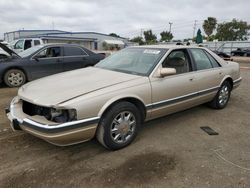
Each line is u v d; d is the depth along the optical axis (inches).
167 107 167.6
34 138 160.2
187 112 216.2
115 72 165.3
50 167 128.8
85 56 368.8
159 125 185.6
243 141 161.6
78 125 124.7
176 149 148.6
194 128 181.3
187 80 178.1
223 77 215.0
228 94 230.8
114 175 122.2
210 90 202.8
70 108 122.7
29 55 330.0
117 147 144.2
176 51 179.8
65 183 116.3
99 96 131.6
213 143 157.8
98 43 2044.8
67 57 352.8
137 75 157.8
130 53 188.9
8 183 116.0
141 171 125.5
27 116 133.2
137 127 152.7
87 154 141.7
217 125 188.2
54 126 120.6
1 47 327.3
